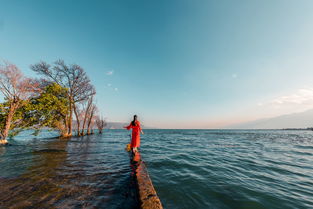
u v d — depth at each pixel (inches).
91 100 957.8
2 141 426.6
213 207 109.0
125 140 673.0
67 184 131.7
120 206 97.0
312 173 197.5
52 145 417.7
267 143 622.2
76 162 216.2
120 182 139.5
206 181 163.2
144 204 93.5
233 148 453.1
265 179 172.6
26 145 415.2
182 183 156.4
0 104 442.6
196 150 404.5
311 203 118.2
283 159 286.5
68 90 754.2
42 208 90.9
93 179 146.1
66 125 744.3
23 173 161.3
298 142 668.1
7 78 438.6
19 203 96.2
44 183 133.0
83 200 103.4
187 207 108.3
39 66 701.9
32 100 544.1
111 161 225.9
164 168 214.2
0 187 122.1
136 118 284.8
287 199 123.9
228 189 142.2
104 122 1422.2
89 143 490.6
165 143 615.2
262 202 117.8
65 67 759.1
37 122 588.7
